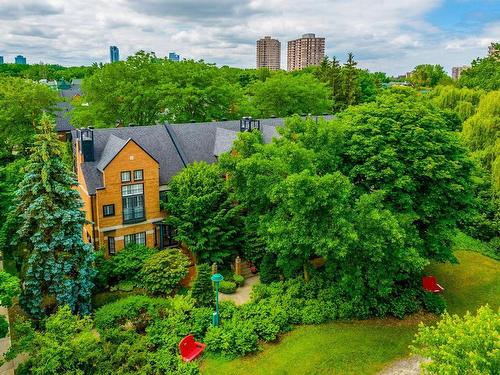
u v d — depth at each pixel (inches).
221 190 1417.3
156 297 1248.8
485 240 1760.6
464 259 1609.3
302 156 1108.5
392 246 1080.2
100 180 1400.1
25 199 1103.6
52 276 1103.6
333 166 1198.3
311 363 1005.8
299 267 1336.1
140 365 883.4
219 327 1078.4
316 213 1080.2
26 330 882.8
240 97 2511.1
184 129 1733.5
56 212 1081.4
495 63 3924.7
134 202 1438.2
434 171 1162.6
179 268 1253.7
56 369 818.2
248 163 1160.2
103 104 2177.7
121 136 1569.9
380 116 1257.4
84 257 1139.9
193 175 1437.0
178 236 1385.3
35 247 1077.8
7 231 1315.2
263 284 1288.1
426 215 1224.8
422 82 5885.8
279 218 1135.0
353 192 1181.1
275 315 1130.7
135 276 1289.4
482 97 2338.8
